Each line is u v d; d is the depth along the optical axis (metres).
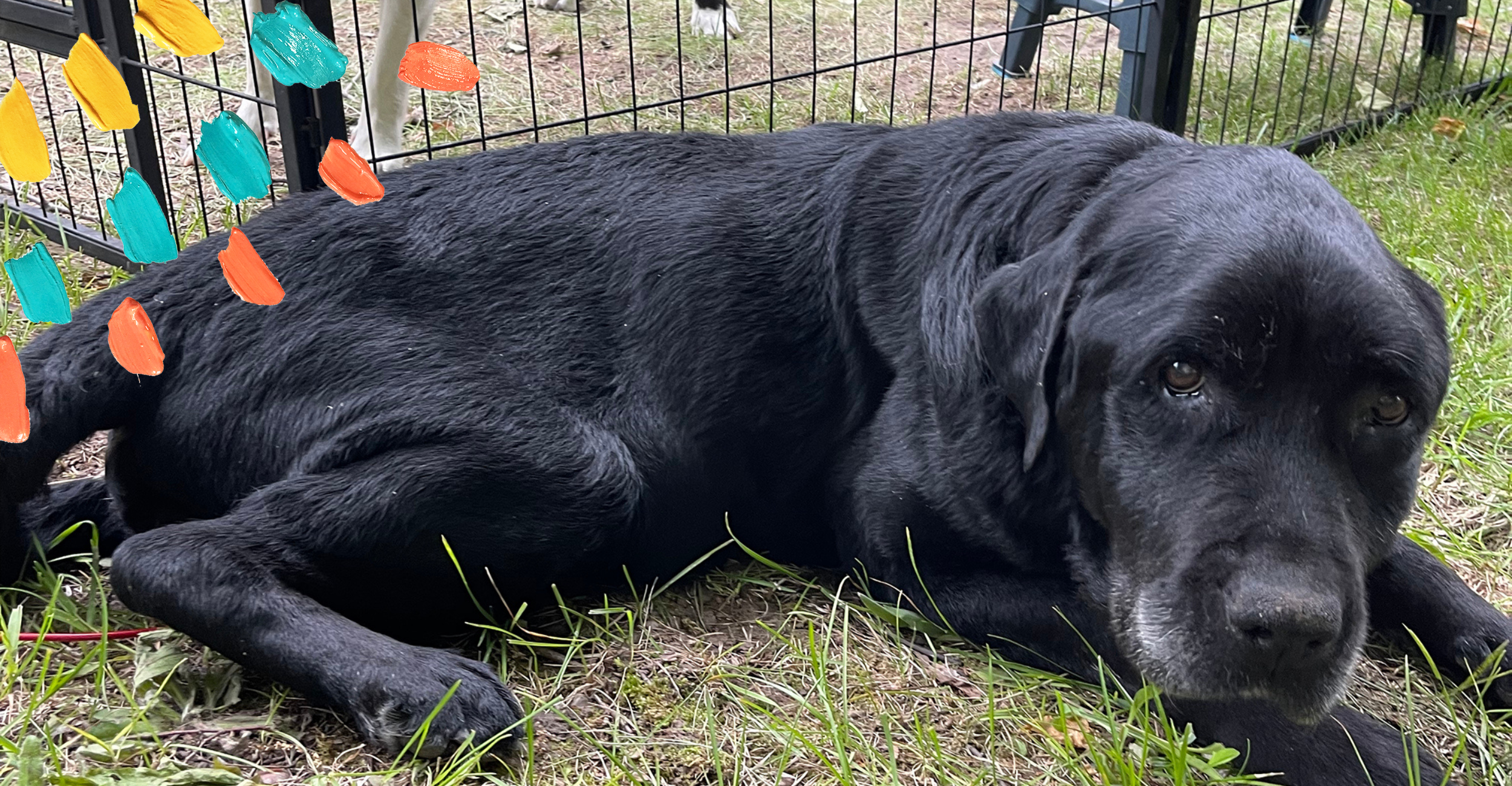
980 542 0.79
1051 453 0.73
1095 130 0.81
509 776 0.68
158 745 0.67
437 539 0.75
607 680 0.76
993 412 0.75
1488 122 1.71
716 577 0.87
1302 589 0.59
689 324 0.82
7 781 0.62
